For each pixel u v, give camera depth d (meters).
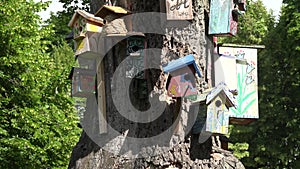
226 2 4.36
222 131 4.09
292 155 18.95
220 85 4.08
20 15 10.80
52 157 10.93
